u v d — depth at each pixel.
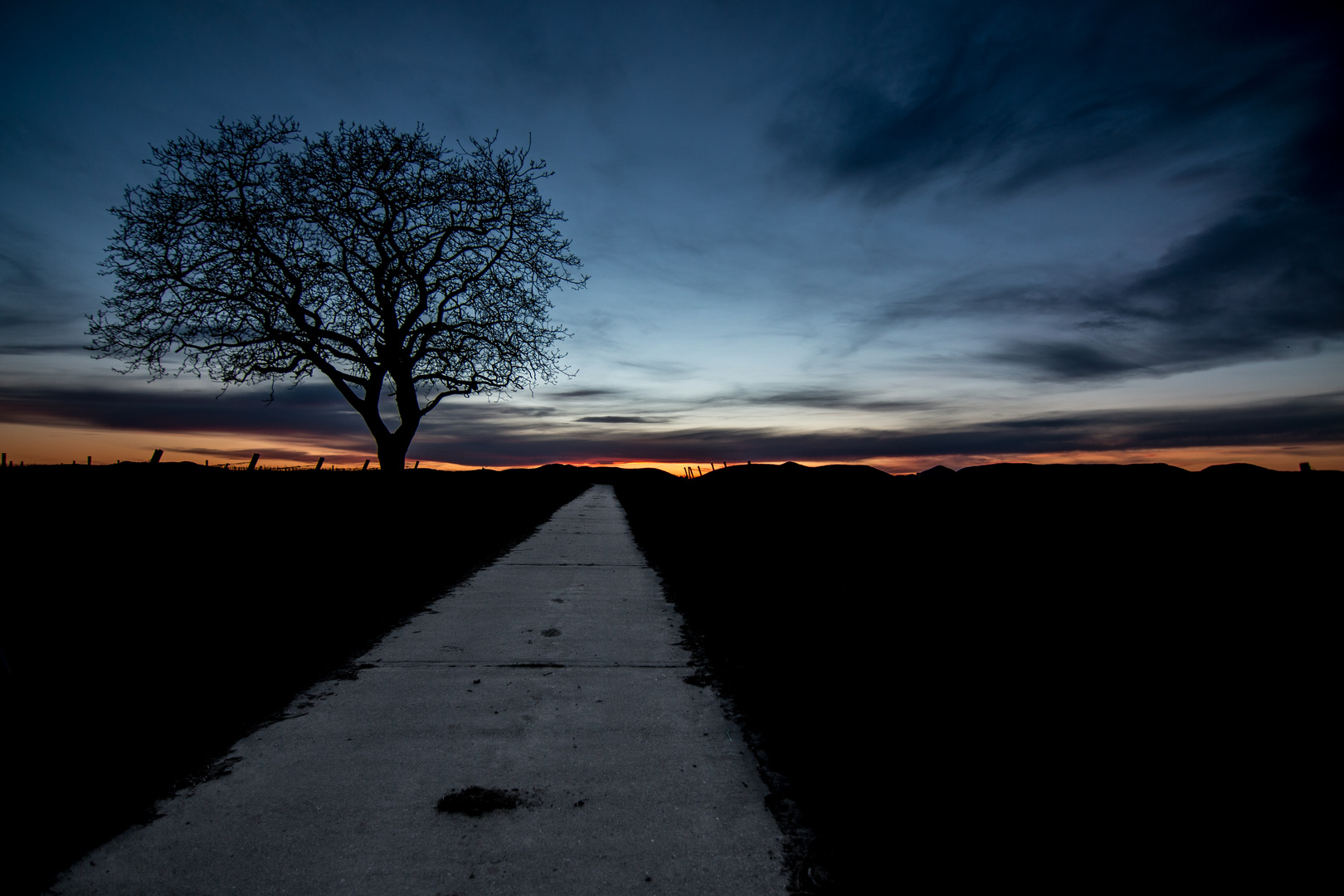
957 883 2.21
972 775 2.94
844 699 3.89
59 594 5.67
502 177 22.47
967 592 6.61
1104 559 8.40
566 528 13.27
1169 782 2.86
